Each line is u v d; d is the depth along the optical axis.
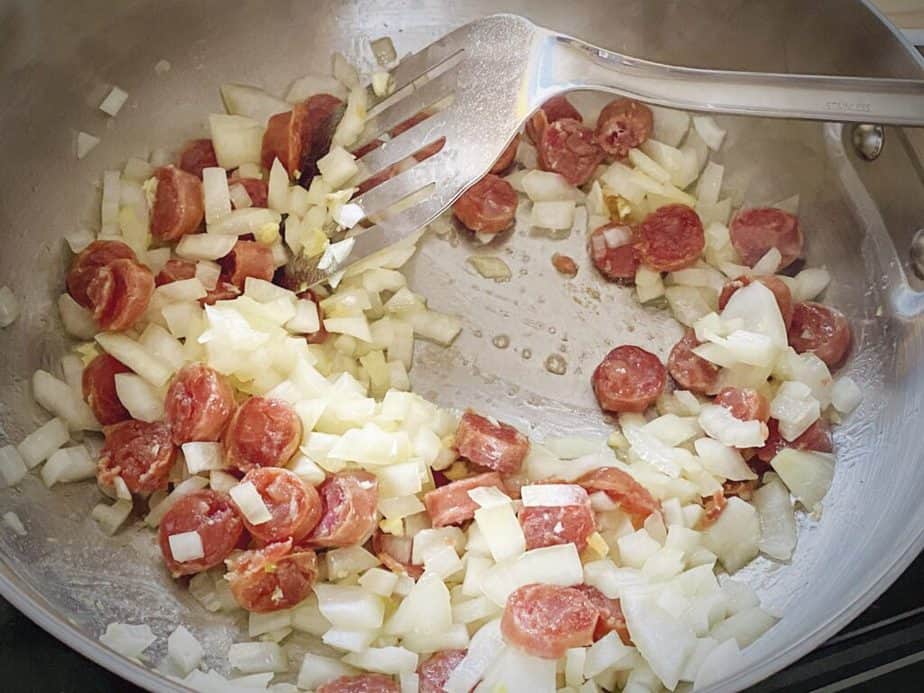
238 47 0.29
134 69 0.27
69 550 0.22
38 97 0.26
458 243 0.29
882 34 0.26
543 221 0.29
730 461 0.25
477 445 0.25
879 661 0.22
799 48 0.28
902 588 0.23
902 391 0.25
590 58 0.24
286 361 0.25
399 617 0.22
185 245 0.26
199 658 0.22
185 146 0.28
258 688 0.21
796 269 0.28
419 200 0.26
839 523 0.24
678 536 0.24
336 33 0.30
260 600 0.22
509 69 0.25
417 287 0.28
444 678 0.21
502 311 0.28
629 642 0.22
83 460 0.24
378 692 0.21
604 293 0.29
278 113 0.29
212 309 0.25
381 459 0.24
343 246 0.26
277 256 0.27
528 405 0.27
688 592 0.23
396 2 0.30
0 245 0.25
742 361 0.26
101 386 0.24
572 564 0.23
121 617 0.22
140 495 0.24
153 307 0.26
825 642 0.21
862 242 0.27
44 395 0.24
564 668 0.22
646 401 0.26
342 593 0.22
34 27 0.25
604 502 0.24
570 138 0.29
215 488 0.23
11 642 0.21
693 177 0.30
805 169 0.28
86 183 0.27
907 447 0.24
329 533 0.23
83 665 0.21
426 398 0.27
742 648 0.22
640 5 0.29
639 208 0.29
